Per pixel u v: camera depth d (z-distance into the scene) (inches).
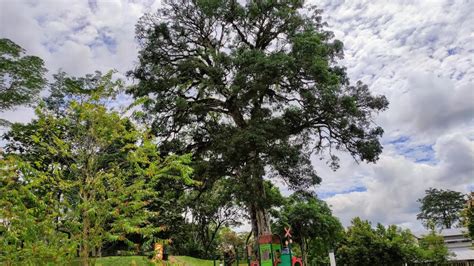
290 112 907.4
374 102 941.8
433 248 1403.8
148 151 434.3
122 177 414.0
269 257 753.6
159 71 922.1
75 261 356.2
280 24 980.6
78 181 377.7
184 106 888.3
